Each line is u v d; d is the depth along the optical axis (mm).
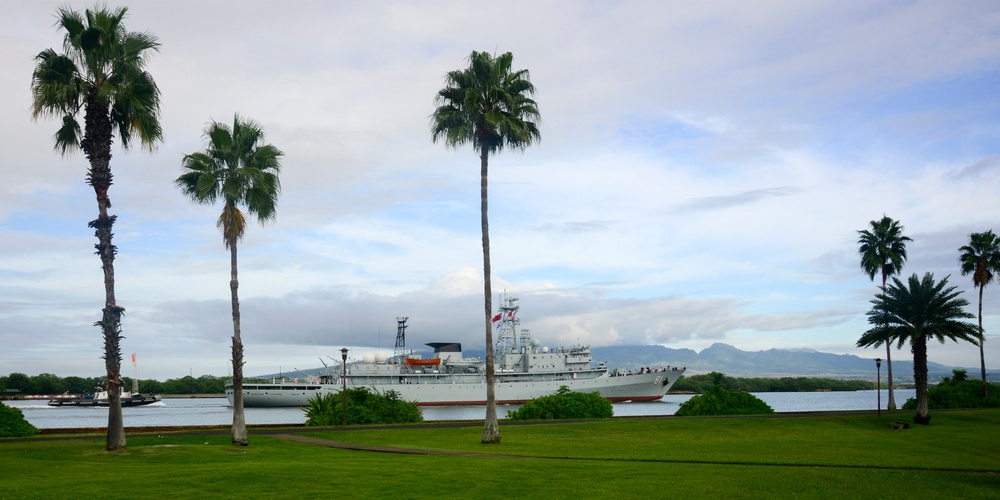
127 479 24812
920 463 33188
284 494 22359
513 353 140875
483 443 42000
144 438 40031
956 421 63625
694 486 24719
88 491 22328
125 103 35312
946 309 62438
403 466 29000
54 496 21359
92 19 34562
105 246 34500
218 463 30625
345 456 33688
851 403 193250
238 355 40094
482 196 46375
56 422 110312
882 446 42500
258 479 24938
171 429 49938
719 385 74188
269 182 43656
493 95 46312
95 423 106875
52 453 33094
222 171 43188
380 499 21734
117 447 34125
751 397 72750
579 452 37219
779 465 31891
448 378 137125
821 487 25078
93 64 34438
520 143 47406
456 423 54344
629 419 58938
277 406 137625
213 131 43188
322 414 57375
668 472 28219
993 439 48375
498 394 134875
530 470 28203
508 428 50094
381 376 135875
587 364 142375
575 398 66750
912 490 24969
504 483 24797
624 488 24078
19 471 27234
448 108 46656
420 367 139125
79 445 36000
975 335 62156
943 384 91000
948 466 32125
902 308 63781
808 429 54656
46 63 34000
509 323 144625
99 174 34406
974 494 24516
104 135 34688
